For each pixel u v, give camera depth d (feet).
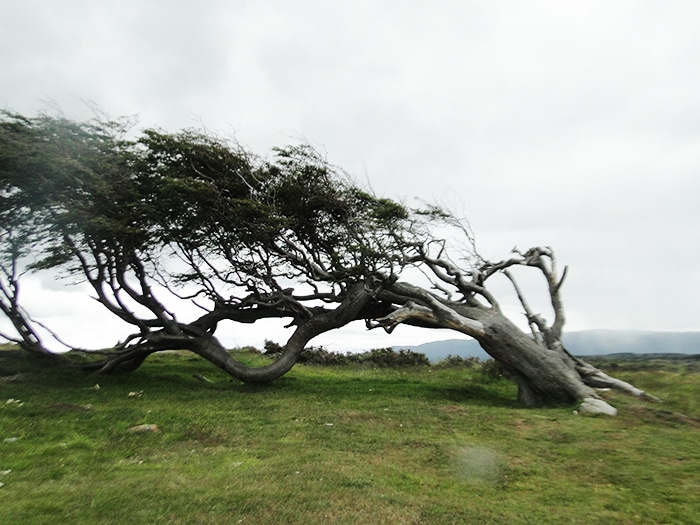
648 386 62.23
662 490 25.05
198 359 89.40
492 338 61.31
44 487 23.12
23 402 44.96
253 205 60.44
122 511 20.03
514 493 24.90
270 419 43.39
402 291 69.31
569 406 55.67
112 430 35.91
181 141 62.39
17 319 63.67
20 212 58.44
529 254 69.56
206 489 23.03
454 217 70.03
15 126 57.72
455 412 47.78
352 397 58.03
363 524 19.77
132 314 66.54
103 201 58.90
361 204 68.64
